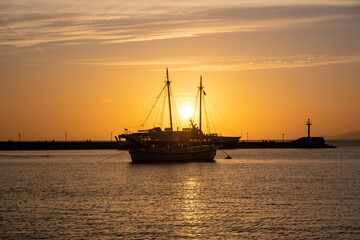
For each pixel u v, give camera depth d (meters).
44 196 80.00
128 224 57.72
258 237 52.12
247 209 66.75
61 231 54.50
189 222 58.78
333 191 85.56
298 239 51.25
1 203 72.38
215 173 123.75
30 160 198.75
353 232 53.84
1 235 52.75
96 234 53.28
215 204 71.00
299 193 82.81
